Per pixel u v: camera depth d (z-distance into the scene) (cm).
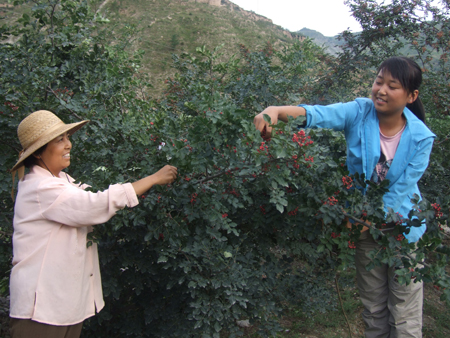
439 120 437
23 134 171
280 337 336
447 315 380
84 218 162
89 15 279
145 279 262
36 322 159
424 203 171
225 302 224
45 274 160
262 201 227
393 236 174
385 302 208
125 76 271
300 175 190
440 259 166
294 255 298
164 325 257
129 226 223
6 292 311
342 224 191
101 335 284
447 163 390
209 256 214
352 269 436
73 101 224
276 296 280
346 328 357
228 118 160
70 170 250
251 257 246
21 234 163
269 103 316
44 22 275
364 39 487
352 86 498
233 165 168
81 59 273
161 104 334
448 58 461
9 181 232
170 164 181
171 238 199
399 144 184
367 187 187
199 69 351
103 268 237
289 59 334
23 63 233
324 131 198
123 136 233
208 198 188
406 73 172
